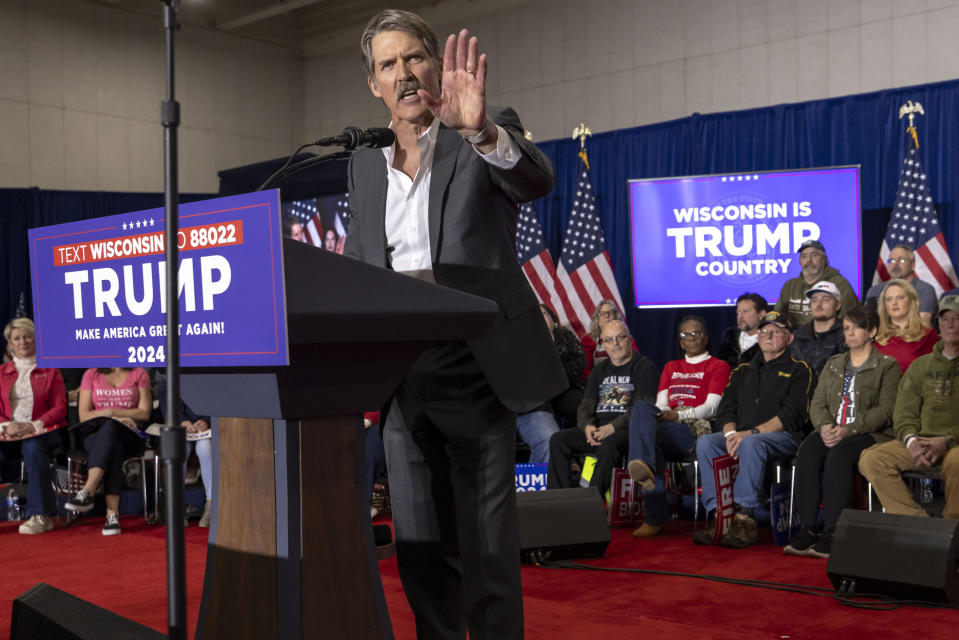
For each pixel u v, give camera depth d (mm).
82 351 1461
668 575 3680
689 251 7102
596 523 4059
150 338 1347
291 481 1363
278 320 1168
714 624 2871
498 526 1724
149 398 5887
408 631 2688
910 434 4121
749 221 6930
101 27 10469
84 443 5629
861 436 4258
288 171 1617
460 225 1712
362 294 1280
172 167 1166
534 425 5488
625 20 9141
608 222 8430
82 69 10312
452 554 1839
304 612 1354
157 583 3760
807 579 3617
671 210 7141
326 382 1364
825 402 4453
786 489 4551
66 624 1767
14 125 9828
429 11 10523
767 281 6891
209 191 11141
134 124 10703
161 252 1318
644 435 4797
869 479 4137
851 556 3201
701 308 7723
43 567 4215
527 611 3047
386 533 4133
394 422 1819
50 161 10062
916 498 4578
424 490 1818
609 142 8438
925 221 6398
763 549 4367
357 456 1442
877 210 7137
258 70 11602
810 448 4340
